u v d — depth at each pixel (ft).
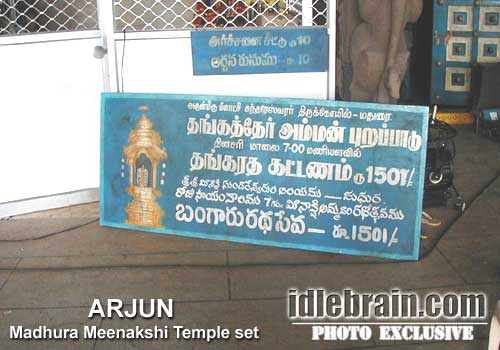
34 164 16.72
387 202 14.46
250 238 15.21
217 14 17.37
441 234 15.65
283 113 14.78
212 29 16.49
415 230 14.40
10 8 17.40
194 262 14.56
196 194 15.42
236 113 15.03
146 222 15.81
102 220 16.14
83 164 17.21
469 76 23.52
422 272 14.06
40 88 16.34
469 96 23.65
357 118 14.43
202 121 15.24
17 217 16.79
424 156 14.24
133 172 15.76
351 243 14.70
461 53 23.47
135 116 15.64
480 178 18.81
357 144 14.47
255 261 14.57
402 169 14.34
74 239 15.64
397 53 19.01
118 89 16.65
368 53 18.83
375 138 14.38
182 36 16.47
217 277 13.96
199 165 15.33
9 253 14.99
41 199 16.99
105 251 15.07
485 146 21.33
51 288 13.62
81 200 17.40
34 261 14.66
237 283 13.71
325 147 14.61
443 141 16.49
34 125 16.51
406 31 25.00
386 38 18.71
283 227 15.01
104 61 16.66
